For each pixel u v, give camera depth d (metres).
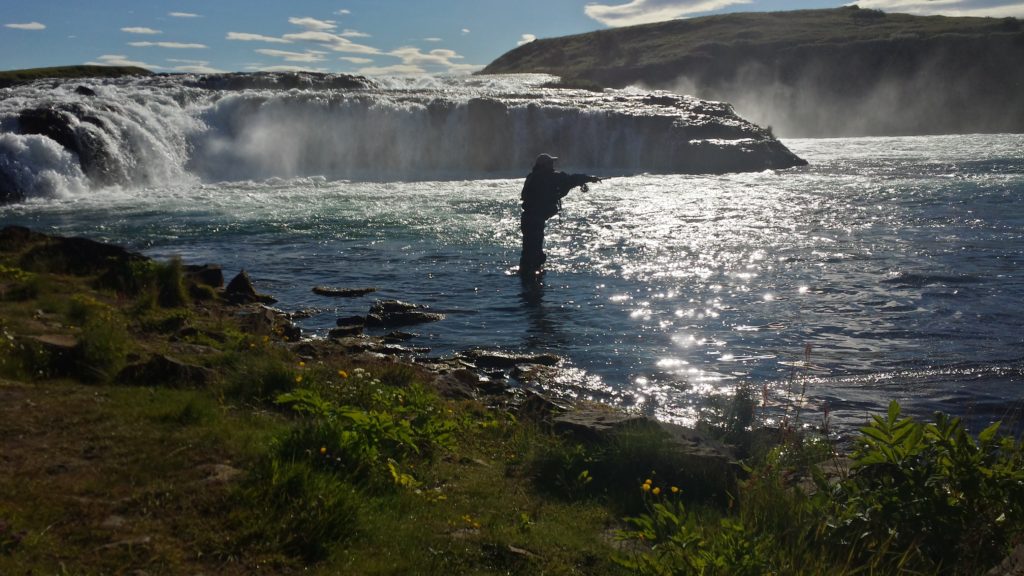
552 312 14.46
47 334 8.46
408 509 5.25
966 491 4.97
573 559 4.79
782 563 4.38
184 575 4.03
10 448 5.37
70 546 4.17
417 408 7.36
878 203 28.08
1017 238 20.75
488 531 5.07
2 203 28.62
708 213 26.44
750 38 131.75
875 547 4.71
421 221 24.80
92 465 5.21
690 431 7.32
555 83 73.06
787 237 21.78
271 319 12.55
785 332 13.07
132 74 63.59
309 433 5.65
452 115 44.44
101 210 26.78
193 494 4.85
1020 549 4.36
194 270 15.21
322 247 20.61
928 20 139.12
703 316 14.14
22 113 32.28
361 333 12.95
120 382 7.33
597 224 24.31
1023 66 114.75
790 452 6.86
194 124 38.69
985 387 10.28
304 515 4.65
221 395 7.23
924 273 16.95
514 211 26.97
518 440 7.27
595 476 6.33
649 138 44.88
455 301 15.27
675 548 4.48
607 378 10.95
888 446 5.32
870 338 12.64
